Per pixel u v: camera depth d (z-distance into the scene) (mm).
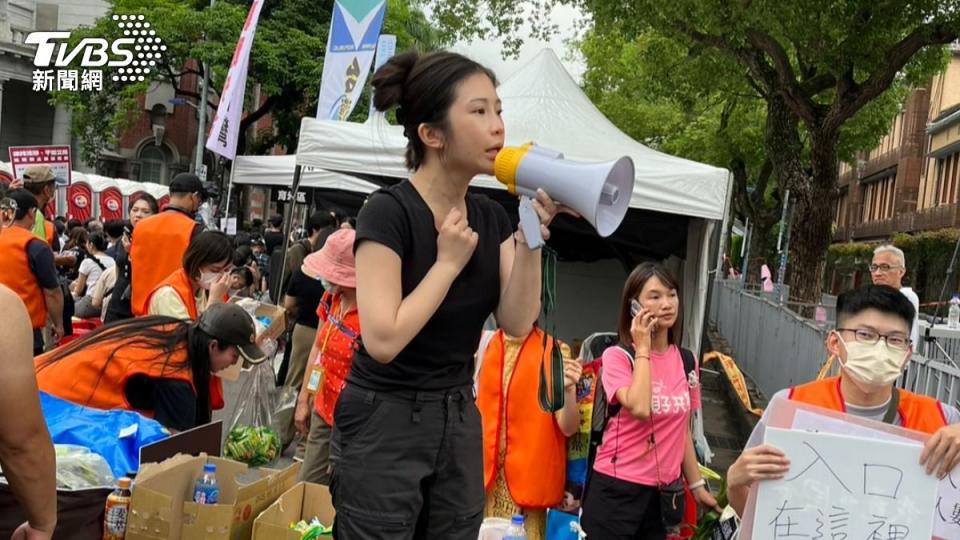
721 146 28438
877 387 2631
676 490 3883
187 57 26203
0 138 36906
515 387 4117
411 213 1978
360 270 1945
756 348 12445
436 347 1998
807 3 12180
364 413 2002
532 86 8188
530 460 4090
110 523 3232
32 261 5621
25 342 1987
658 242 8227
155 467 3357
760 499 2359
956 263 21094
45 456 2057
